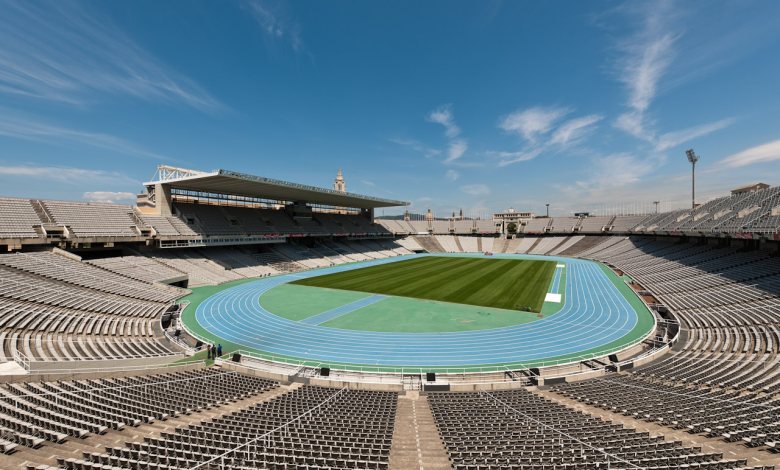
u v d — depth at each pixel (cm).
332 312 3453
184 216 5588
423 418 1451
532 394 1733
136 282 3856
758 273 3481
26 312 2425
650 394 1602
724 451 1073
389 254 9169
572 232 10131
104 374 1811
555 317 3231
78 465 886
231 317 3278
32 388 1455
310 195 6956
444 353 2409
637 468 952
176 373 1964
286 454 1077
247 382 1866
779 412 1272
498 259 8000
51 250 3903
